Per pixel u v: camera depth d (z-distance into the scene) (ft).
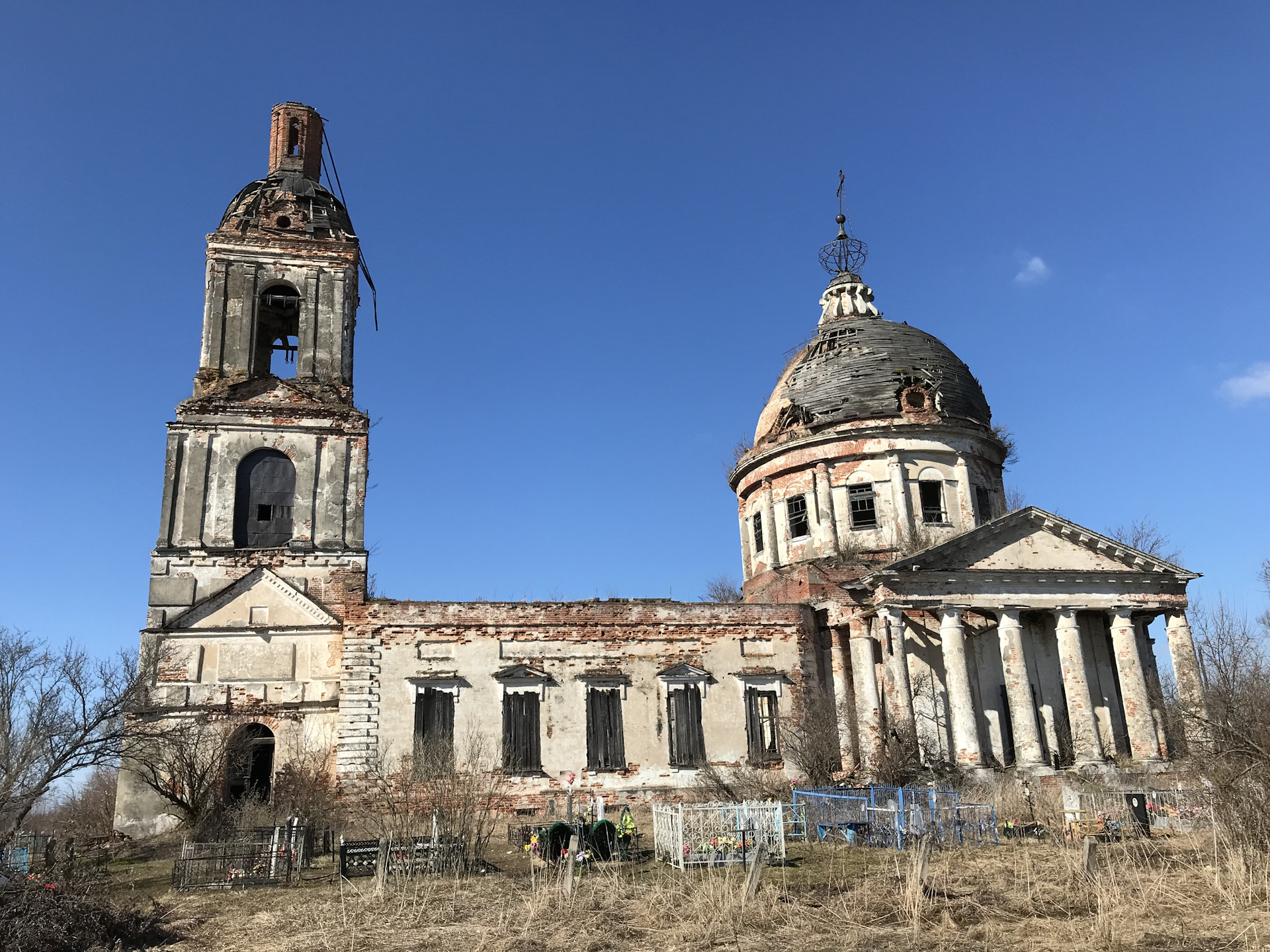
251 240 116.26
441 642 107.04
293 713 103.19
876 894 53.31
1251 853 55.36
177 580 104.12
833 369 139.03
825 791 85.10
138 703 91.61
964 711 104.63
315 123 128.77
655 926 48.37
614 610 112.47
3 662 82.53
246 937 49.14
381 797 97.45
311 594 106.73
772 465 138.82
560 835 69.87
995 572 109.19
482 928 48.62
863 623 113.70
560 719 107.55
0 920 47.52
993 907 49.93
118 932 50.24
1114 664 121.90
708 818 67.36
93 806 140.97
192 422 109.19
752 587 139.54
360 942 46.50
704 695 111.96
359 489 111.55
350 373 117.80
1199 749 77.71
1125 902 48.93
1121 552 112.47
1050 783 94.63
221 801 95.40
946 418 131.95
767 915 49.29
